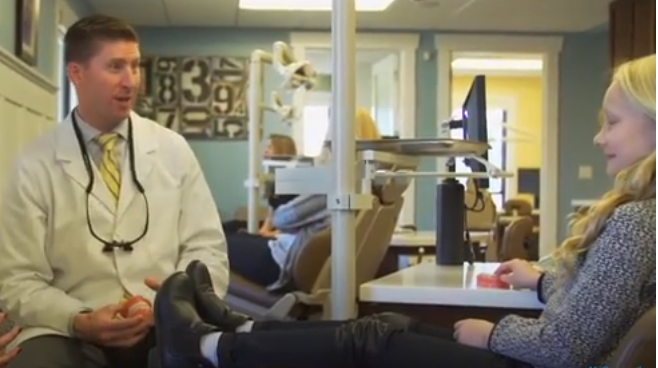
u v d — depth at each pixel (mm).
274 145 5965
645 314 1275
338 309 2053
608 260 1396
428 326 1824
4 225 1980
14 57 3498
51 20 4961
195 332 1732
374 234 2645
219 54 7352
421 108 7484
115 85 2025
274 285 3078
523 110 10781
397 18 6902
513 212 7227
